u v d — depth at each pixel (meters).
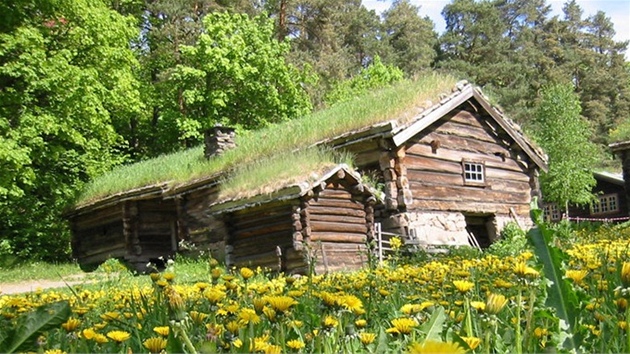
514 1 59.62
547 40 58.50
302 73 32.53
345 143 13.42
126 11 29.14
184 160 18.52
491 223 15.25
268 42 30.55
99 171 21.06
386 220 12.98
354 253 10.88
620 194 31.30
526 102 50.56
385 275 3.63
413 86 14.93
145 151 30.12
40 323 0.99
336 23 40.34
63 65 17.27
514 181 16.02
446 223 13.73
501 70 48.59
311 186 10.27
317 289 3.65
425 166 13.72
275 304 1.53
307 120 16.75
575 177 29.38
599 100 56.81
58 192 19.47
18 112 17.59
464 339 1.24
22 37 16.55
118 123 28.30
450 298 2.57
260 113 30.02
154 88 28.78
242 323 1.70
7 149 15.68
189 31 29.78
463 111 15.05
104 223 18.45
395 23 49.16
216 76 28.77
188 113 29.44
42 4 17.83
